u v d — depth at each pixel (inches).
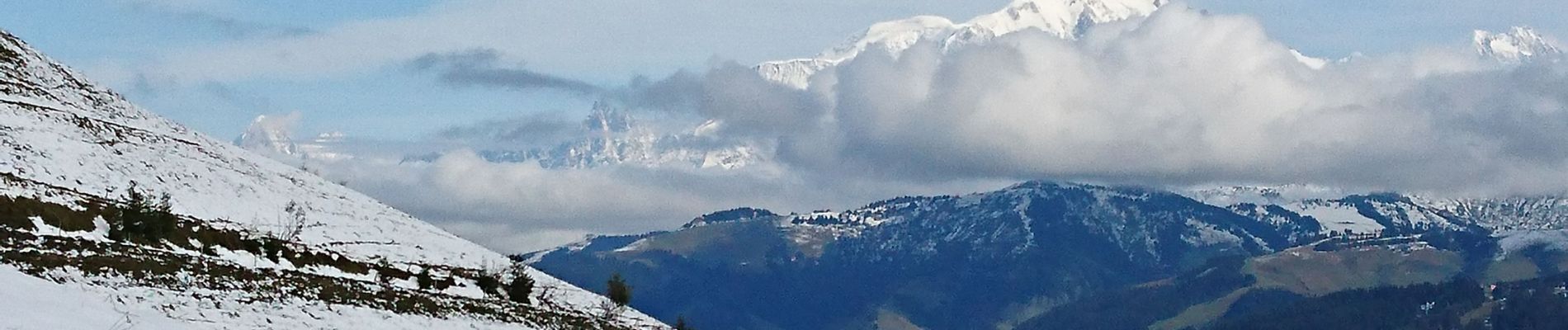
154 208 2731.3
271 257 2827.3
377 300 2288.4
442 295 2714.1
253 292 2090.3
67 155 3248.0
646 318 3211.1
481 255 3683.6
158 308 1780.3
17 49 4062.5
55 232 2471.7
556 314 2827.3
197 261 2482.8
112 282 1913.1
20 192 2682.1
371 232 3565.5
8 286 1691.7
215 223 3115.2
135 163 3459.6
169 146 3858.3
